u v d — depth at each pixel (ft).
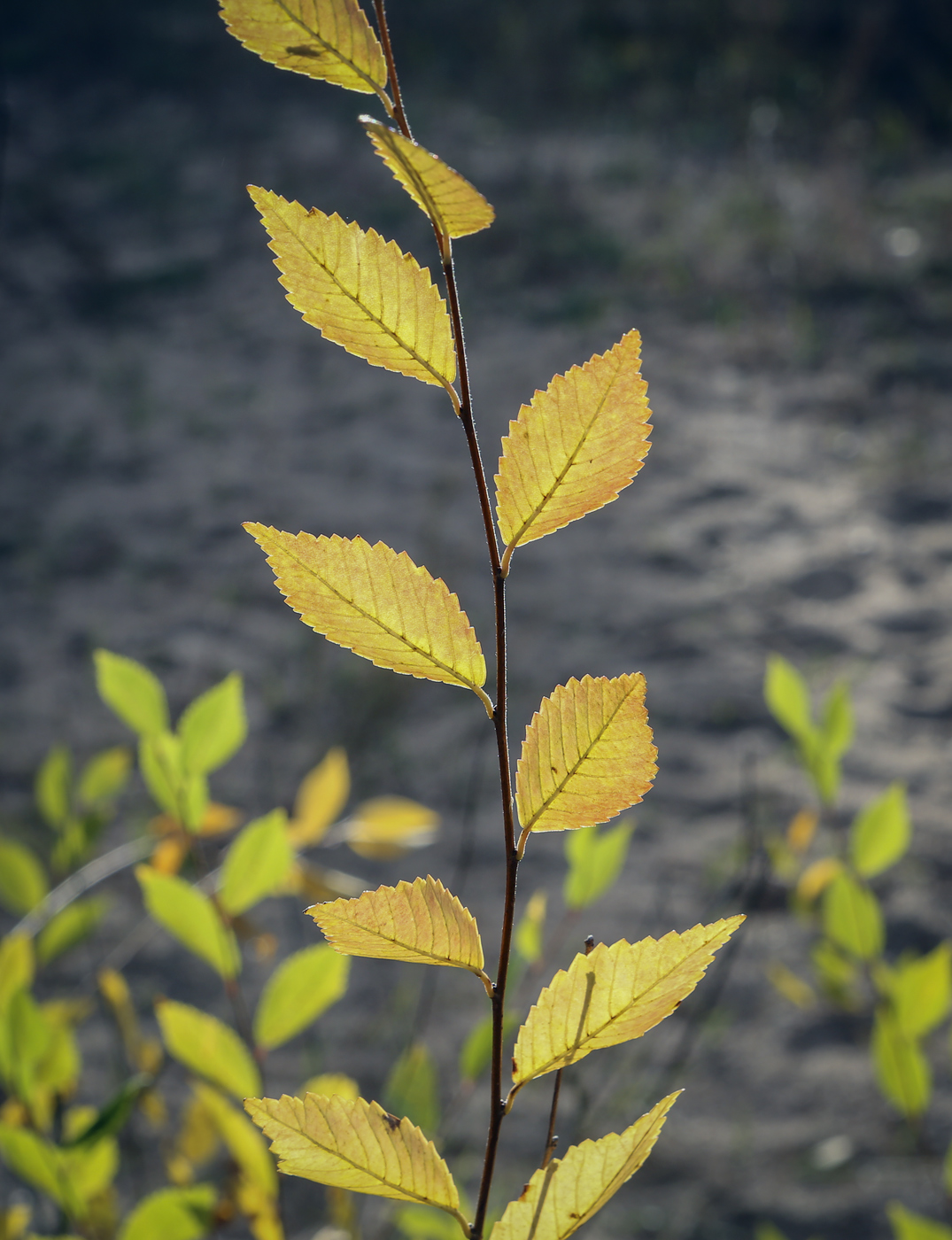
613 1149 1.98
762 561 15.19
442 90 33.55
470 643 1.94
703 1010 6.44
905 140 29.25
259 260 25.91
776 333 21.59
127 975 8.38
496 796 10.86
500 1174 6.70
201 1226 2.90
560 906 9.16
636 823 10.18
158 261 25.93
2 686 12.82
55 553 15.81
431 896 1.95
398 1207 3.39
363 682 12.50
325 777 3.76
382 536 15.81
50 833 9.81
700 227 25.41
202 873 3.24
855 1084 7.63
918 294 22.53
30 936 3.82
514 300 23.13
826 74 32.32
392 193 27.17
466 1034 7.93
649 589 14.60
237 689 3.26
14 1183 6.16
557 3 35.81
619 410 1.91
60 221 27.55
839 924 4.04
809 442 18.29
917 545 15.43
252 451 18.69
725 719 11.91
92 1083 7.14
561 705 1.94
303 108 33.53
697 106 32.09
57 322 23.79
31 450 18.92
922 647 13.21
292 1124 1.96
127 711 3.25
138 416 20.01
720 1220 6.76
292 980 3.00
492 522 1.93
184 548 15.84
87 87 35.55
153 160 30.40
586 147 29.94
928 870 9.65
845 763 11.09
